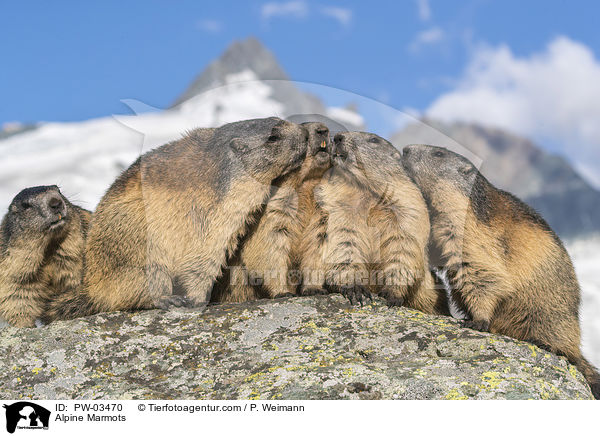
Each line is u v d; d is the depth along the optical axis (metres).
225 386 4.93
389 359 5.18
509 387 4.70
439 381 4.75
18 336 5.57
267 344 5.35
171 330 5.65
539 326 6.78
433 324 5.64
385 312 5.80
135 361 5.30
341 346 5.31
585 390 4.96
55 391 4.99
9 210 7.35
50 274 7.52
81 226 7.56
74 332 5.60
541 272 6.69
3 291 7.34
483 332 5.58
